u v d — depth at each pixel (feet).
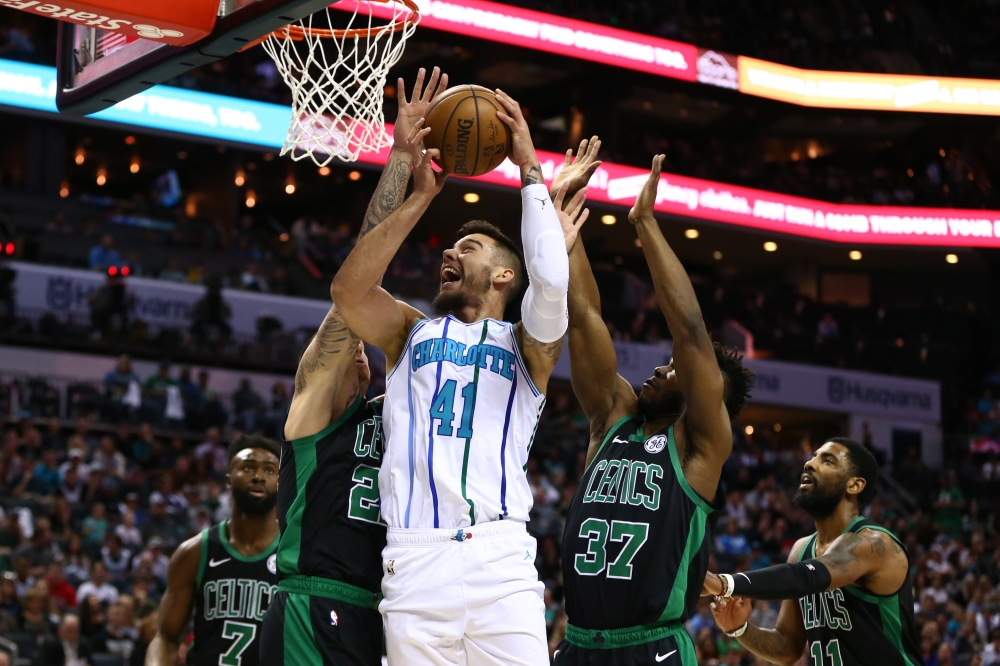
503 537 9.73
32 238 57.26
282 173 72.69
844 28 84.38
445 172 10.80
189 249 61.87
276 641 10.55
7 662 23.47
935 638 36.96
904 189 81.92
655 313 69.77
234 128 59.57
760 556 47.60
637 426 12.20
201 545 15.03
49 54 55.36
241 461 14.74
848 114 79.41
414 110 10.62
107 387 47.37
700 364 11.35
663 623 11.19
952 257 82.23
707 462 11.49
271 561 14.87
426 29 65.72
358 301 10.09
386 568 9.80
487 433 9.93
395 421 10.11
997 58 88.02
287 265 64.85
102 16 11.62
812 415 72.79
